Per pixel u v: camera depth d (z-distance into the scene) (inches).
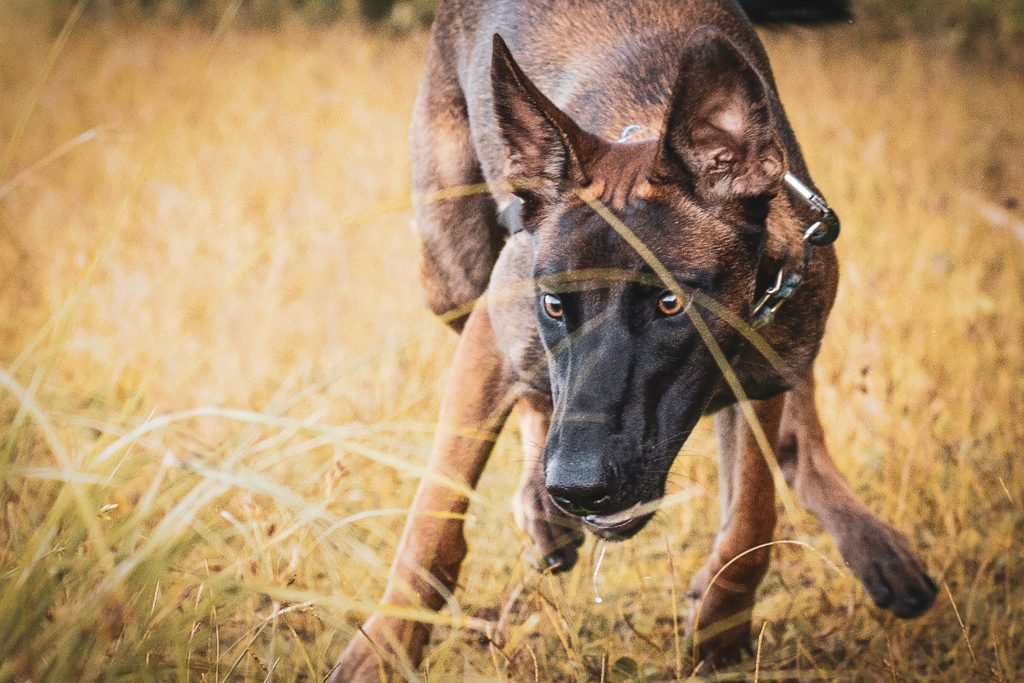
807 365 168.1
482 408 165.9
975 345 265.3
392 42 659.4
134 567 113.1
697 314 137.3
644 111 172.4
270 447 142.0
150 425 118.8
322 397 235.6
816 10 211.3
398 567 161.2
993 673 159.9
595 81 180.1
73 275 298.7
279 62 584.4
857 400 233.8
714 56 137.6
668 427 142.1
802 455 195.0
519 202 160.6
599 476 135.0
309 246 332.5
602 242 140.8
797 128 438.9
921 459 215.2
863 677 169.8
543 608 159.9
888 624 181.6
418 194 208.5
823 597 184.5
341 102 502.3
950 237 344.5
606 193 144.2
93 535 105.3
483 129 194.4
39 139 454.0
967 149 438.0
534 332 157.2
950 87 541.3
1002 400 238.8
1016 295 298.8
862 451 224.4
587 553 199.6
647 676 167.9
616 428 137.6
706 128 141.3
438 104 208.8
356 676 155.2
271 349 266.1
